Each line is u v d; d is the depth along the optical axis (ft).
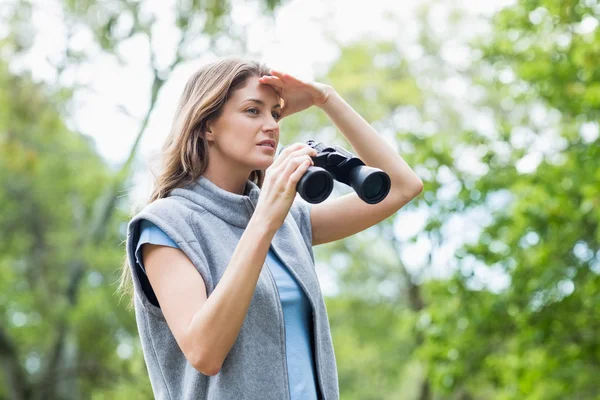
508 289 38.32
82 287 53.16
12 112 47.16
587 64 32.04
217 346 7.18
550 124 43.52
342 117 9.39
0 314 55.36
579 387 39.04
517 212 36.35
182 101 8.56
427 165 40.34
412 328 42.98
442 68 62.28
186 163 8.29
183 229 7.84
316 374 7.99
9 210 57.11
